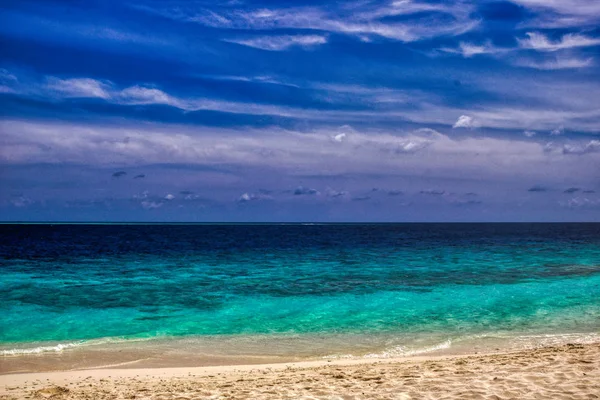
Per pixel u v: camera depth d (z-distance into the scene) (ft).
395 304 62.34
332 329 50.21
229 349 43.04
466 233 365.81
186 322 53.11
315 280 83.35
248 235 315.78
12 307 59.62
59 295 67.82
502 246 182.39
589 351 35.65
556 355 34.12
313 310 58.95
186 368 36.27
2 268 100.48
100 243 203.21
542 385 25.68
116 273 92.73
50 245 185.16
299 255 137.18
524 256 132.36
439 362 34.37
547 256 132.57
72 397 26.84
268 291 72.13
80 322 52.75
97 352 41.81
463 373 29.19
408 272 94.68
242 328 50.72
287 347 43.68
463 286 76.54
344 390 26.11
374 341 45.52
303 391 26.25
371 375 29.86
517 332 48.32
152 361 39.22
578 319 53.78
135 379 32.01
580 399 23.31
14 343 44.65
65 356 40.52
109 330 49.70
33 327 50.49
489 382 26.63
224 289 73.82
